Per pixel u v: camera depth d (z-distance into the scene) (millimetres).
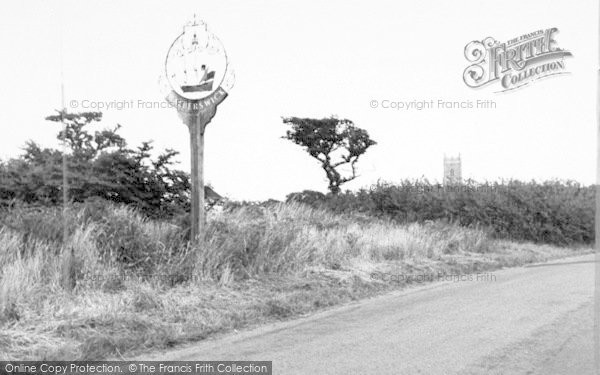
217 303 10914
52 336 8398
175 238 13062
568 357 7719
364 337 8914
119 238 11875
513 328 9266
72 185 15898
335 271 14586
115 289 10711
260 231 14398
